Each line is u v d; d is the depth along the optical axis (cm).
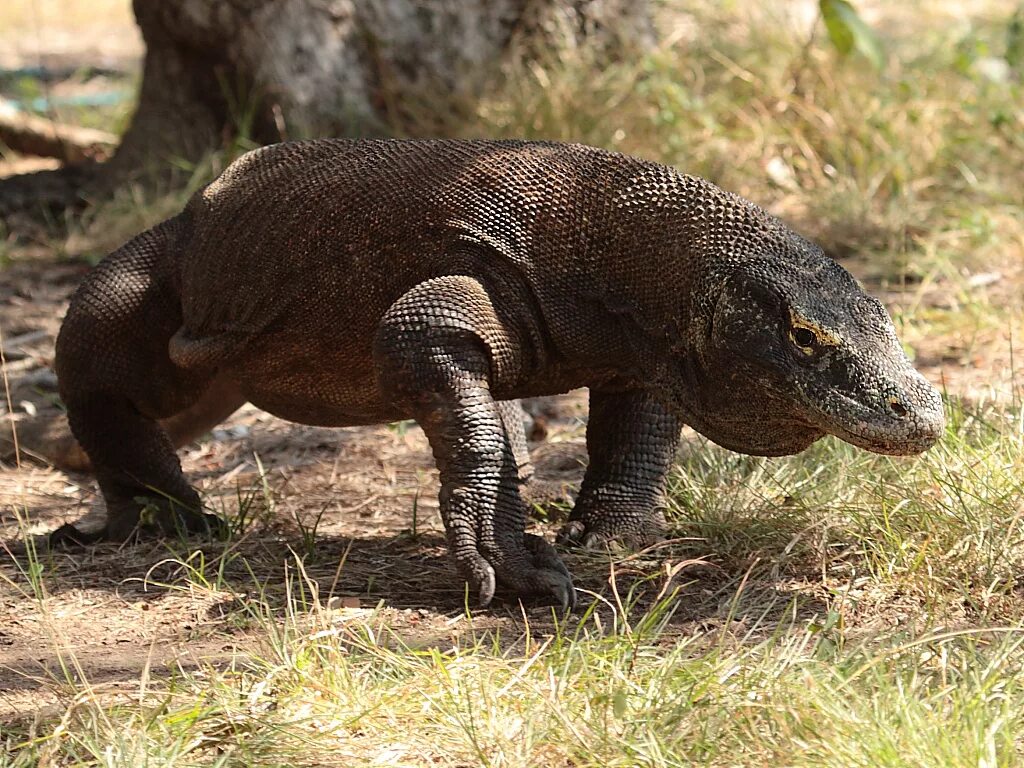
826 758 523
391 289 747
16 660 679
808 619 690
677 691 575
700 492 835
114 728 570
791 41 1733
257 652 664
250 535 860
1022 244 1383
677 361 710
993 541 733
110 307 835
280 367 793
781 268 678
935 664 602
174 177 1655
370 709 573
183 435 966
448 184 739
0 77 2653
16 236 1631
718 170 1534
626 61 1672
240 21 1612
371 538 852
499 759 543
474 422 711
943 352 1163
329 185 768
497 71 1636
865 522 770
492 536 715
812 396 654
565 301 724
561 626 666
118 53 3064
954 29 2175
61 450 1047
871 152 1568
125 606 747
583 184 727
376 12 1620
